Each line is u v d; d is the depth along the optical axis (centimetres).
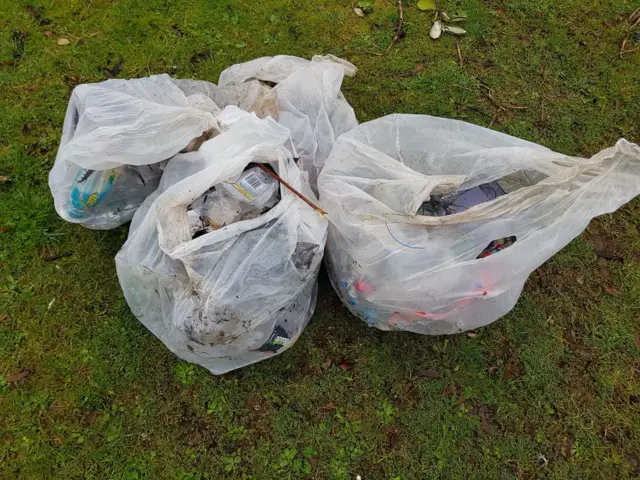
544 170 137
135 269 140
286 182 140
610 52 227
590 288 182
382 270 142
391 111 210
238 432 158
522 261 137
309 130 167
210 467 154
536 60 223
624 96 217
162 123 143
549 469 159
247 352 152
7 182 186
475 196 148
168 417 159
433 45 224
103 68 209
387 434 160
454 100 214
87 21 217
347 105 180
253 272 133
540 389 168
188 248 129
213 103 162
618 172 130
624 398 168
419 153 150
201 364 157
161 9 221
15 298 170
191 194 134
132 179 161
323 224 144
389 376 167
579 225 136
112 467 153
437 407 164
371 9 230
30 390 159
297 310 155
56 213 182
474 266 137
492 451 160
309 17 226
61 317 169
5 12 216
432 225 136
